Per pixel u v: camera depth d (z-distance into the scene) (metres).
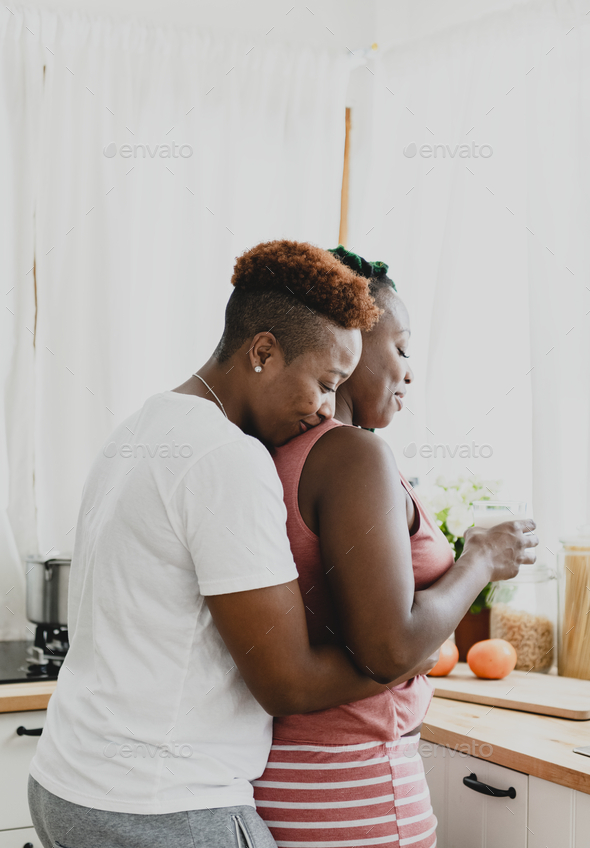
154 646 0.81
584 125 1.85
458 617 0.91
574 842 1.07
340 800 0.89
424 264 2.20
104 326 2.07
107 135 2.10
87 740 0.81
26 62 2.07
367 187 2.36
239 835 0.79
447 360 2.08
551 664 1.71
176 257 2.15
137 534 0.81
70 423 2.05
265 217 2.25
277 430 0.91
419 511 0.98
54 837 0.81
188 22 2.25
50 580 1.76
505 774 1.19
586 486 1.82
